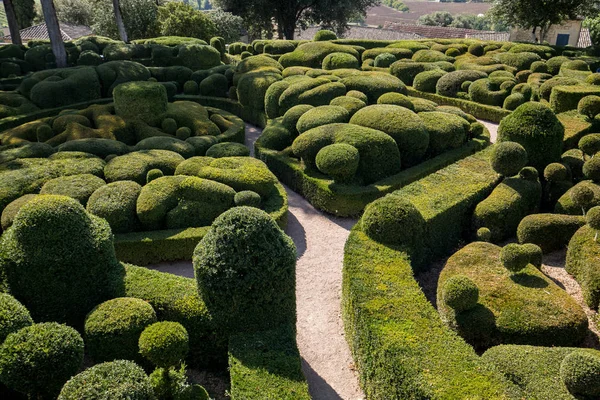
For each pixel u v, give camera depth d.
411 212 9.27
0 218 11.27
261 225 6.91
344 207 12.98
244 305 6.94
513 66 24.95
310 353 8.25
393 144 13.96
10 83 25.45
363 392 7.35
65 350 5.88
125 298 7.28
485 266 8.86
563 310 7.53
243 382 6.13
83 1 57.69
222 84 25.08
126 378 5.14
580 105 15.44
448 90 22.77
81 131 16.55
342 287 8.98
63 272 7.38
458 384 5.68
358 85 18.80
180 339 5.98
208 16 41.12
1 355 5.70
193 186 11.62
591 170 11.05
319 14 43.03
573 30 40.94
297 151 14.50
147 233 11.09
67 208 7.46
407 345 6.33
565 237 9.95
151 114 18.03
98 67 24.61
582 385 5.53
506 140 12.70
